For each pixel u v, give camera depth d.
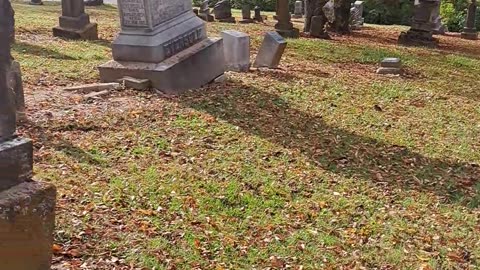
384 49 19.27
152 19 10.60
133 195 6.43
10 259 3.19
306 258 5.55
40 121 8.45
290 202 6.80
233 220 6.19
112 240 5.40
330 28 24.11
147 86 10.49
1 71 3.11
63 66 12.14
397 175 8.05
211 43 11.67
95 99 9.80
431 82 14.44
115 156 7.59
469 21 27.58
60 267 4.78
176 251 5.39
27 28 16.86
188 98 10.37
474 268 5.61
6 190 3.18
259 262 5.40
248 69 13.40
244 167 7.63
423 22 22.72
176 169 7.29
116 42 10.78
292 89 11.89
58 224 5.50
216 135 8.75
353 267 5.45
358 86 12.98
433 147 9.35
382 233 6.21
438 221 6.64
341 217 6.51
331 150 8.71
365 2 32.16
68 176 6.73
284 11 20.52
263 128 9.33
